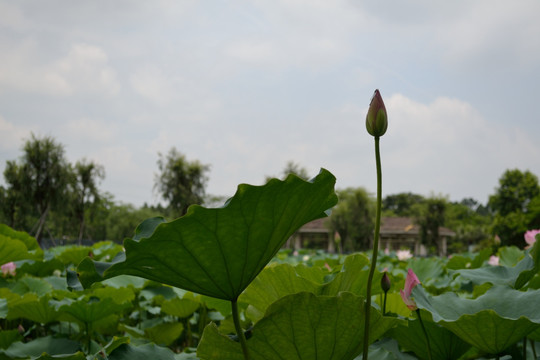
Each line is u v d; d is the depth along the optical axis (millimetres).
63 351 2664
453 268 5219
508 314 1641
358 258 1678
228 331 2963
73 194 34219
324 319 1207
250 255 1195
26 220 35094
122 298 3639
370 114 1216
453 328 1518
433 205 49062
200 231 1103
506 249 5348
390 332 1789
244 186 1060
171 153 42000
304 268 2396
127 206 67500
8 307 3156
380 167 1208
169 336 3650
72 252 6602
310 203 1209
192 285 1231
